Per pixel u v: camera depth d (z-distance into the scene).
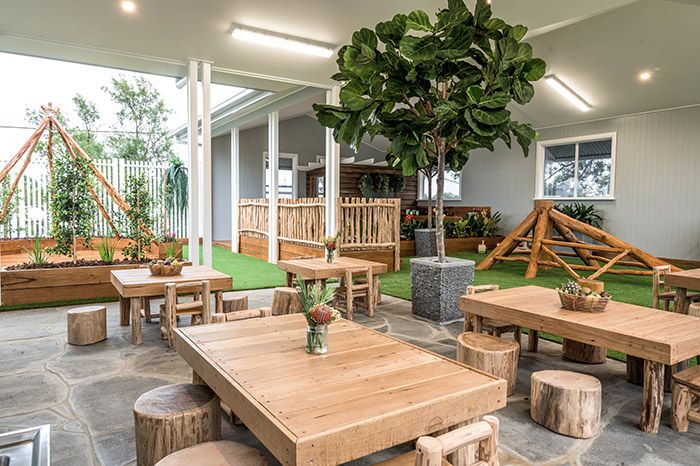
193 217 6.48
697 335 2.54
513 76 4.25
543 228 7.95
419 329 4.55
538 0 4.94
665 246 9.29
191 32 5.62
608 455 2.29
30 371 3.38
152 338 4.24
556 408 2.50
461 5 3.98
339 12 5.30
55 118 6.43
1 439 1.96
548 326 2.95
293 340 2.43
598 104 9.61
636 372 3.21
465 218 12.19
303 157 14.92
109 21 5.26
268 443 1.50
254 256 10.59
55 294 5.58
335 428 1.43
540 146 11.43
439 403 1.66
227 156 14.06
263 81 8.08
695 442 2.42
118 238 6.48
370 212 8.14
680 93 8.52
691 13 6.72
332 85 7.82
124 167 8.88
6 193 7.33
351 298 4.90
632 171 9.73
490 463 1.39
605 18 7.40
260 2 5.02
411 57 3.99
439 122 4.46
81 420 2.63
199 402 2.04
